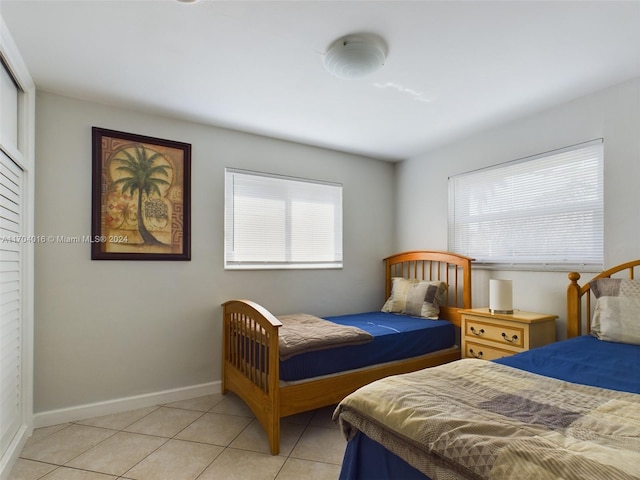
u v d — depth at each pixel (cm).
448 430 99
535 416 106
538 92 241
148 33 176
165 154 278
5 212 186
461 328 297
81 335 244
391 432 111
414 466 103
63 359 238
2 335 183
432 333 291
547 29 173
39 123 235
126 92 240
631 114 224
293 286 337
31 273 221
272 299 324
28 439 214
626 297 200
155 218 272
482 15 163
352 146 356
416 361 276
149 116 273
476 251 323
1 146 175
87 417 243
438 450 96
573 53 194
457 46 187
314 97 248
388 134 322
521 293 284
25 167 213
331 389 231
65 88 234
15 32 175
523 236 286
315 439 220
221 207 302
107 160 256
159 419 244
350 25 170
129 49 190
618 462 79
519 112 274
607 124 235
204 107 263
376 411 120
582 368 153
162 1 154
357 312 378
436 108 266
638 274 219
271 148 330
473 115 279
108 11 160
